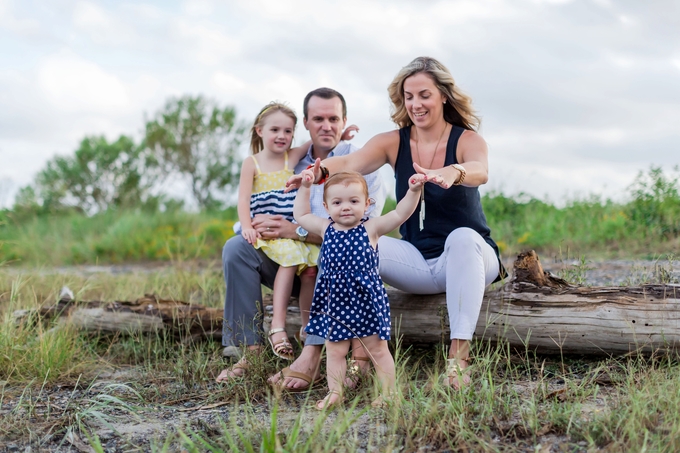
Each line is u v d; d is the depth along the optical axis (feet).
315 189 14.37
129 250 42.75
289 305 15.07
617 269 22.97
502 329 13.08
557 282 13.29
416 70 13.30
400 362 13.52
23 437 10.55
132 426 10.92
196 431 10.52
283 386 12.11
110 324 16.48
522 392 11.35
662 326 12.14
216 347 15.71
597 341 12.57
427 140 13.69
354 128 15.24
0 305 19.48
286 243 13.84
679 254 24.61
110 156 71.77
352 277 11.64
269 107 14.78
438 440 9.44
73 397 12.39
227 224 44.27
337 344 11.67
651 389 10.37
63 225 49.37
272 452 8.73
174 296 21.24
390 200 36.86
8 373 13.88
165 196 69.82
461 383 10.82
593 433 9.21
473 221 13.47
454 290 12.25
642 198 31.14
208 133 76.38
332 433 9.16
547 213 38.27
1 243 24.57
